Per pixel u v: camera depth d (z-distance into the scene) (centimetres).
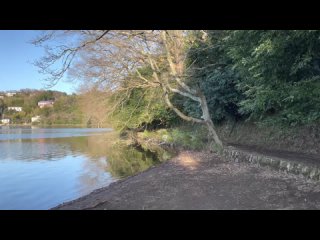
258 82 1023
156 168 1414
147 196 905
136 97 2858
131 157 2166
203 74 1972
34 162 2094
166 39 1767
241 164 1274
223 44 1609
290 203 717
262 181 947
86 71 2044
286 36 793
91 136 4622
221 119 2202
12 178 1548
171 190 950
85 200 966
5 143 3628
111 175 1532
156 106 2831
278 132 1617
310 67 909
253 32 880
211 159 1509
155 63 1922
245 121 1948
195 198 839
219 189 907
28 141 3878
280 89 927
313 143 1364
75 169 1773
